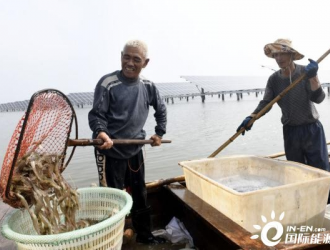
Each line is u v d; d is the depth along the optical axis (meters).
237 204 1.85
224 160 2.83
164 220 2.91
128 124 2.30
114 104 2.26
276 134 11.24
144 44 2.24
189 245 2.51
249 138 10.85
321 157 2.99
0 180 1.45
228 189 1.94
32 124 1.55
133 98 2.30
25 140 1.54
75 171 7.50
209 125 14.81
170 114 22.97
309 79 2.79
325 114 15.80
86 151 9.85
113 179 2.33
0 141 13.28
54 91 1.61
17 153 1.33
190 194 2.49
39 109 1.57
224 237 1.72
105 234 1.42
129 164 2.44
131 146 2.34
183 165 2.65
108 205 1.91
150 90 2.49
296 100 2.96
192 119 18.19
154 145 2.53
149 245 2.54
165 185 2.80
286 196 1.92
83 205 1.96
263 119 15.96
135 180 2.49
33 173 1.60
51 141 1.78
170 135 12.48
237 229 1.76
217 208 2.14
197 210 2.11
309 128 3.01
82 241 1.34
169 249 2.48
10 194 1.46
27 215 1.70
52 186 1.64
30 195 1.57
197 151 9.30
